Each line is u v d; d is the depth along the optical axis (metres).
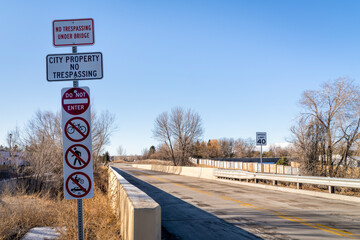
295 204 13.50
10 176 22.81
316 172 21.94
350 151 22.14
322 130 22.72
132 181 28.59
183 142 68.38
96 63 4.71
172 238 7.96
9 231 7.37
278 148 106.38
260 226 9.20
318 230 8.59
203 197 16.30
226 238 7.89
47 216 9.10
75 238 6.41
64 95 4.57
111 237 6.42
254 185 22.78
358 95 21.77
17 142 23.84
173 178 33.56
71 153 4.52
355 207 12.59
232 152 114.44
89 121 4.57
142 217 4.56
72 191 4.49
